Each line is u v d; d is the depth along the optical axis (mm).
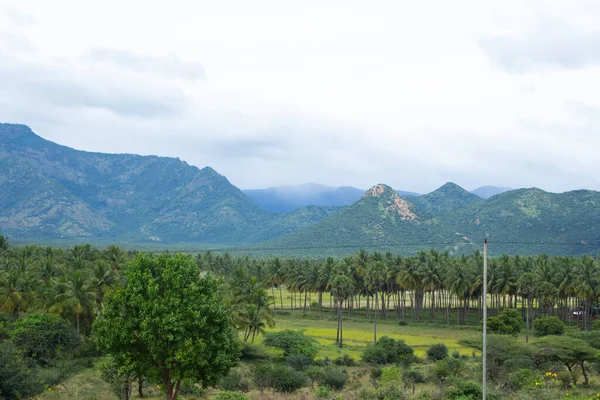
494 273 137750
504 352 75812
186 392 57469
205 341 41156
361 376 75125
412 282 146375
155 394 57469
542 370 71562
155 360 40906
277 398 56531
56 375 57562
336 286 114375
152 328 39688
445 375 69750
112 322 40500
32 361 60250
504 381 62594
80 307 84500
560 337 75375
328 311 169875
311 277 162125
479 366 76250
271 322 100312
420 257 163250
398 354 92500
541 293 120938
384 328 136125
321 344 110875
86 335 88188
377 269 140375
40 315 77000
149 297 40688
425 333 128250
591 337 87438
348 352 103188
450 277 138625
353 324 143250
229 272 191250
